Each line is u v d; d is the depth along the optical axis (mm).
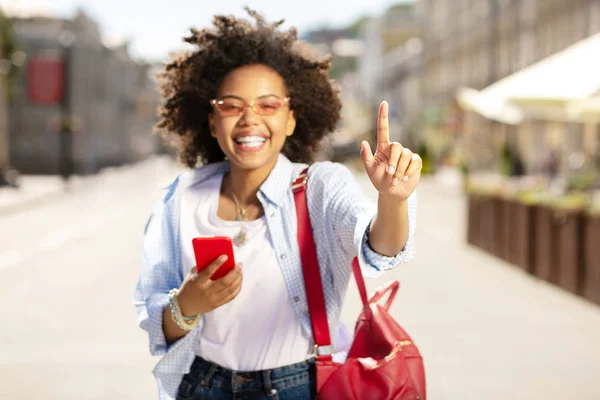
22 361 5676
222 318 2008
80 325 6867
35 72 39125
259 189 2066
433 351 5945
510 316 7266
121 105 74875
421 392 1876
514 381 5184
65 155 34938
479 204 12500
